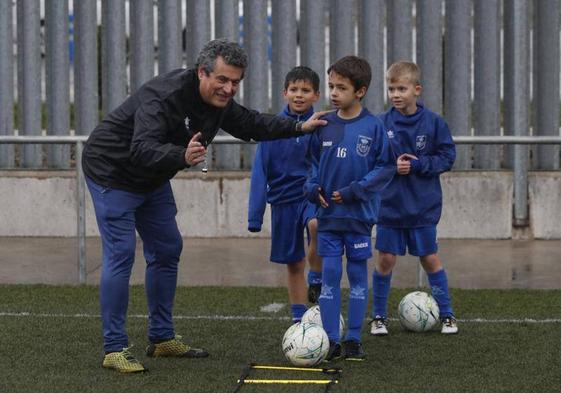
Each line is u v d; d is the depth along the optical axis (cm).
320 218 649
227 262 1077
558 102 1253
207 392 560
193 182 1246
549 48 1251
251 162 1281
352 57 643
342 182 641
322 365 625
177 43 1283
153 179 608
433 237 727
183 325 755
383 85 1278
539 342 690
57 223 1254
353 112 648
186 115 592
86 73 1287
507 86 1266
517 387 570
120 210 608
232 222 1247
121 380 587
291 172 730
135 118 586
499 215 1227
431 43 1265
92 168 612
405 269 1029
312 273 756
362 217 642
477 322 764
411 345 685
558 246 1170
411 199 721
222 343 694
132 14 1286
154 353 651
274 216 742
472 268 1038
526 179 1216
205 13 1279
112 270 608
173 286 646
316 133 654
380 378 591
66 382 582
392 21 1273
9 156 1283
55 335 711
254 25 1281
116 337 612
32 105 1286
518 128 1215
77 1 1286
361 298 648
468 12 1259
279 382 579
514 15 1214
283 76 1280
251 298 870
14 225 1257
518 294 890
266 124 643
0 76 1276
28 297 871
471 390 564
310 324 625
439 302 730
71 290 909
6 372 605
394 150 729
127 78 1341
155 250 638
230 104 634
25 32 1281
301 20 1290
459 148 1260
